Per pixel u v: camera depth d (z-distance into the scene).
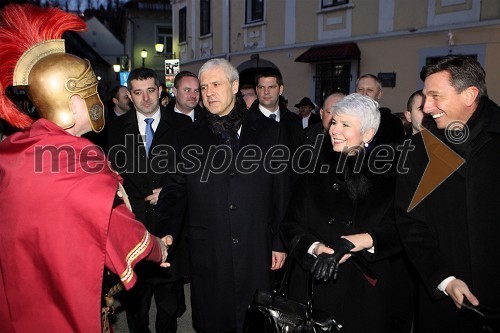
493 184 1.92
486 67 8.52
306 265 2.15
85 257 1.61
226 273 2.54
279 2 13.06
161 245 2.05
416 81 9.66
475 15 8.60
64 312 1.64
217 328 2.57
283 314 2.07
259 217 2.56
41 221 1.59
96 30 36.34
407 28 9.73
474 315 1.86
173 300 3.31
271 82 4.16
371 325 2.16
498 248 1.92
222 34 15.94
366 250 2.13
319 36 11.83
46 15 1.79
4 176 1.66
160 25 27.48
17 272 1.62
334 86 11.55
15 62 1.74
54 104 1.73
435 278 2.01
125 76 14.41
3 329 1.70
